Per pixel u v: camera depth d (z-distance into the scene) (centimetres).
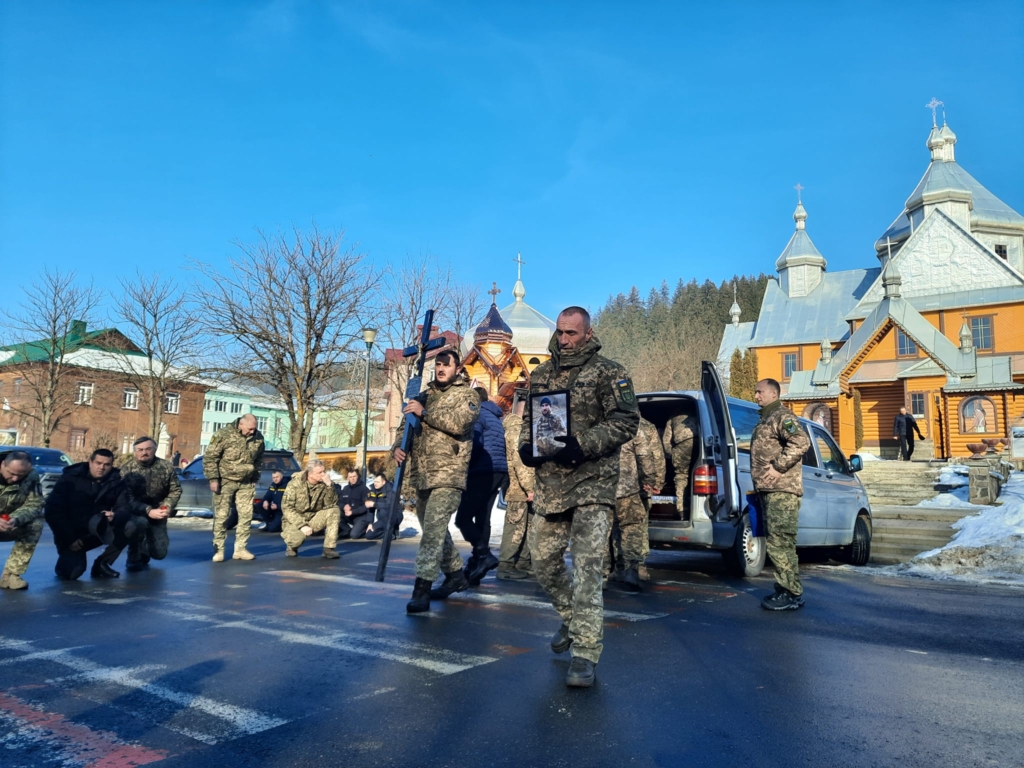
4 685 353
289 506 947
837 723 304
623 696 337
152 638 451
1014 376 3472
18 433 4875
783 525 580
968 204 4331
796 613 563
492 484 703
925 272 3994
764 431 596
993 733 294
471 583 687
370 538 1302
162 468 823
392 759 263
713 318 10462
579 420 377
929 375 3158
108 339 4112
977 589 715
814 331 4712
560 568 393
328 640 443
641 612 556
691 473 782
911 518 1258
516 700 329
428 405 565
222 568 822
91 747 275
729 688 352
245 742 279
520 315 3644
